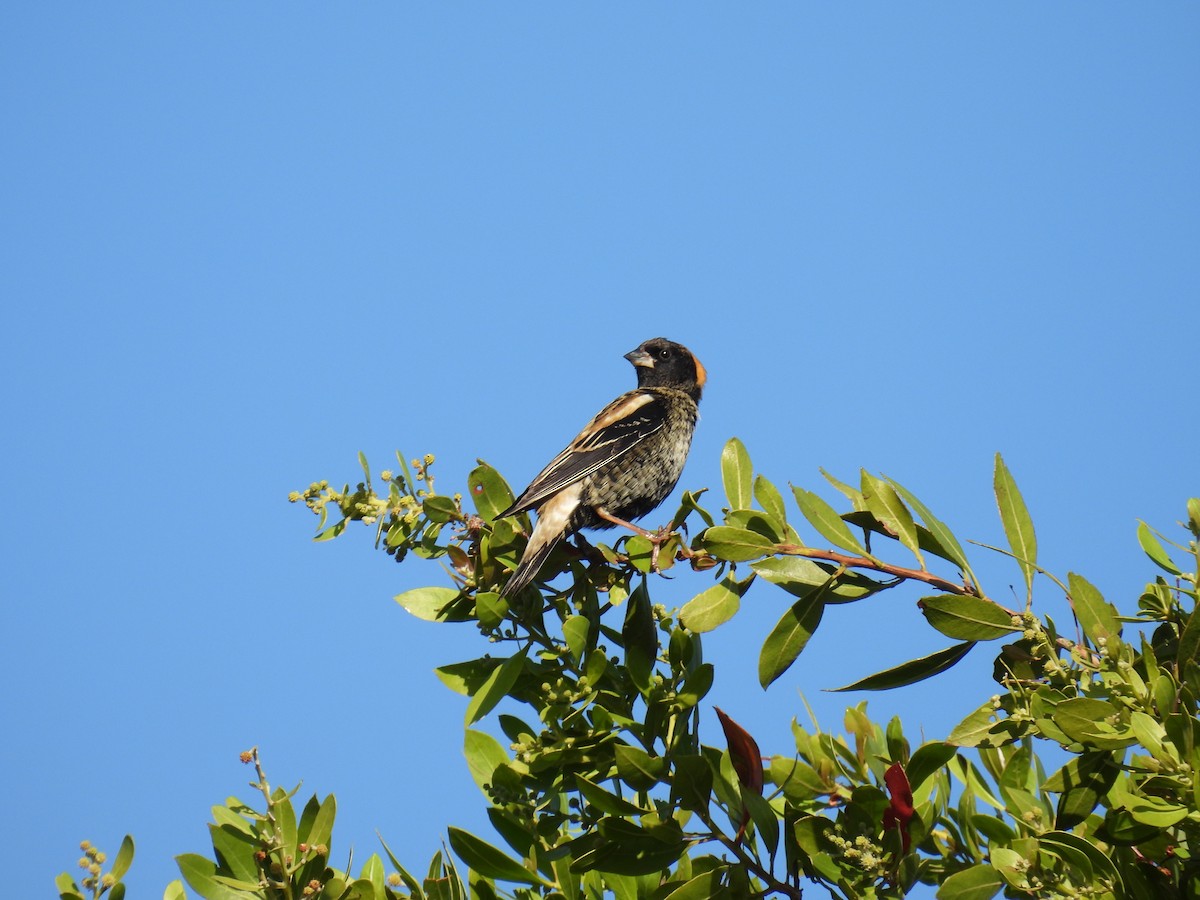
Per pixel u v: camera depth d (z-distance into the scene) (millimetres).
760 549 8719
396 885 7734
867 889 7652
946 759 7715
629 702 8867
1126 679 7137
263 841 7629
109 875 7508
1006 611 8062
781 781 7812
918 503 8711
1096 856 6809
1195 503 7789
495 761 8617
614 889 8555
